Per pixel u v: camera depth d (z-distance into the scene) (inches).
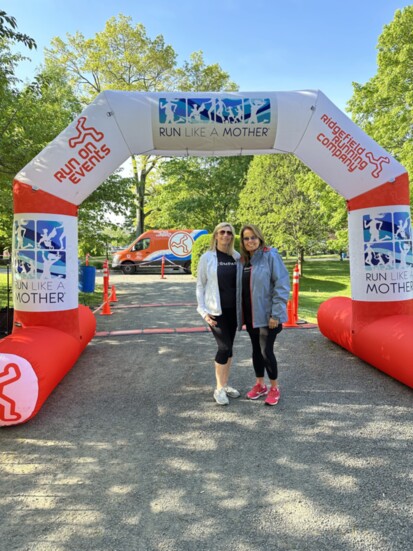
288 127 205.9
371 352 201.5
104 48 1108.5
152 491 111.3
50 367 162.7
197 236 898.1
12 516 102.0
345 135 207.9
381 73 609.3
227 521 99.0
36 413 152.7
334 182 218.7
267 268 159.3
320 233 789.2
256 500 106.7
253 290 159.8
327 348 249.1
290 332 291.9
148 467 123.2
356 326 219.1
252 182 874.1
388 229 209.2
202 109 201.0
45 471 121.7
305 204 767.7
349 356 231.9
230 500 106.8
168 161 1149.7
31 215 198.7
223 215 1202.0
